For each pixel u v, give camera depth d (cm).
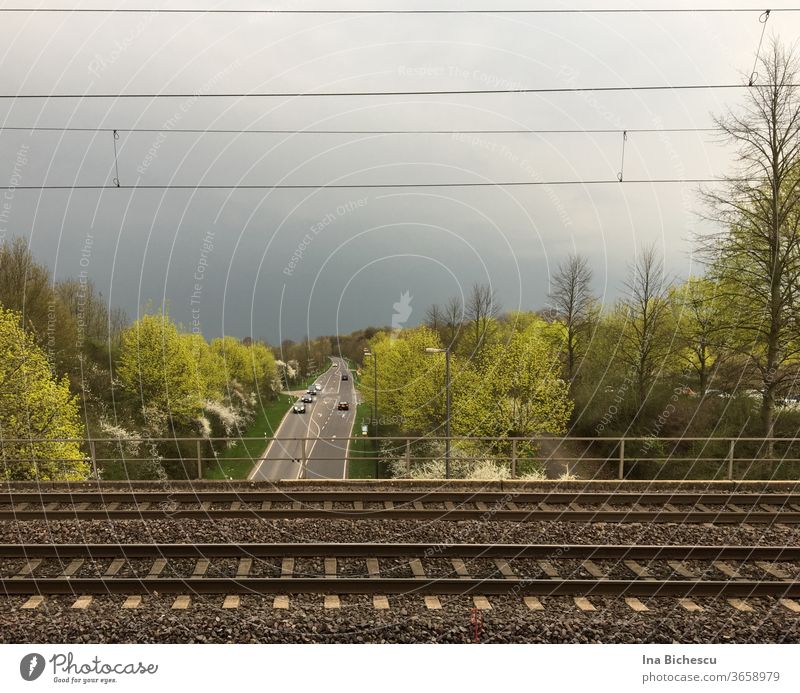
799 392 1822
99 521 941
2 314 2123
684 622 669
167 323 3042
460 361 3128
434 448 3072
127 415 2884
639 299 2552
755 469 1831
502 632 642
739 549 852
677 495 1092
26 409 1988
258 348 5125
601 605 714
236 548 826
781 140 1691
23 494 1075
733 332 1888
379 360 4022
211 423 3441
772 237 1741
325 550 832
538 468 2527
